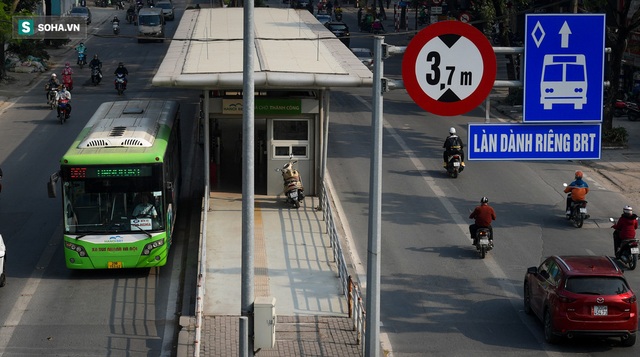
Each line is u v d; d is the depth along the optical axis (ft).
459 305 77.25
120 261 81.35
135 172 81.00
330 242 90.84
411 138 143.23
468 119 158.92
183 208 106.32
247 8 51.03
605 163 129.90
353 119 157.79
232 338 67.26
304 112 104.53
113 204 81.30
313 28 137.90
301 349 65.26
